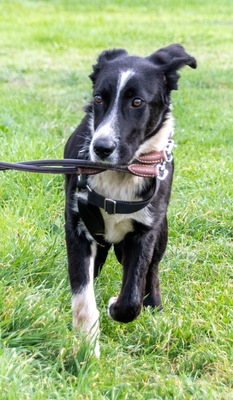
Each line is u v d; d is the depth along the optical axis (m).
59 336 3.06
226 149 6.81
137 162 3.21
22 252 3.77
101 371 2.86
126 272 3.39
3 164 2.85
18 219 4.26
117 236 3.39
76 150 3.44
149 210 3.29
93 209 3.20
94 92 3.22
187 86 10.41
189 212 4.94
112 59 3.43
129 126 3.06
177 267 4.21
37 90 9.33
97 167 3.03
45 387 2.67
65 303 3.45
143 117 3.12
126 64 3.20
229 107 9.02
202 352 3.21
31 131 6.50
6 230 4.07
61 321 3.15
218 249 4.48
